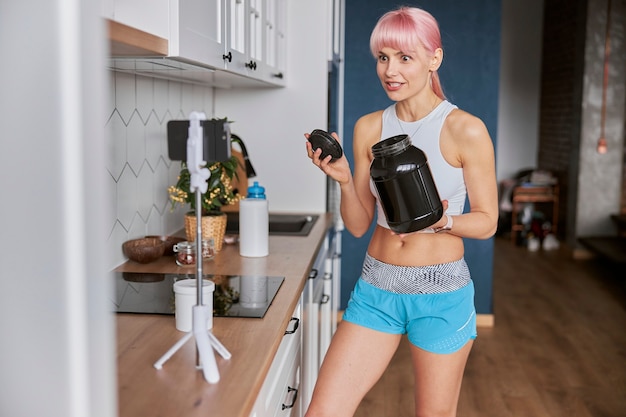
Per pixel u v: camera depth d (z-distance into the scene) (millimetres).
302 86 3562
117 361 1480
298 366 2275
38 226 930
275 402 1789
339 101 4375
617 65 7180
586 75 7191
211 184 2600
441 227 1954
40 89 899
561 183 7898
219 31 2186
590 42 7156
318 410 2066
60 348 950
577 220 7359
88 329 955
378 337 2090
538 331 4801
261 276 2234
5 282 944
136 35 1533
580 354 4328
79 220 928
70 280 935
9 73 899
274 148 3602
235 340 1616
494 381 3875
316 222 3320
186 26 1845
